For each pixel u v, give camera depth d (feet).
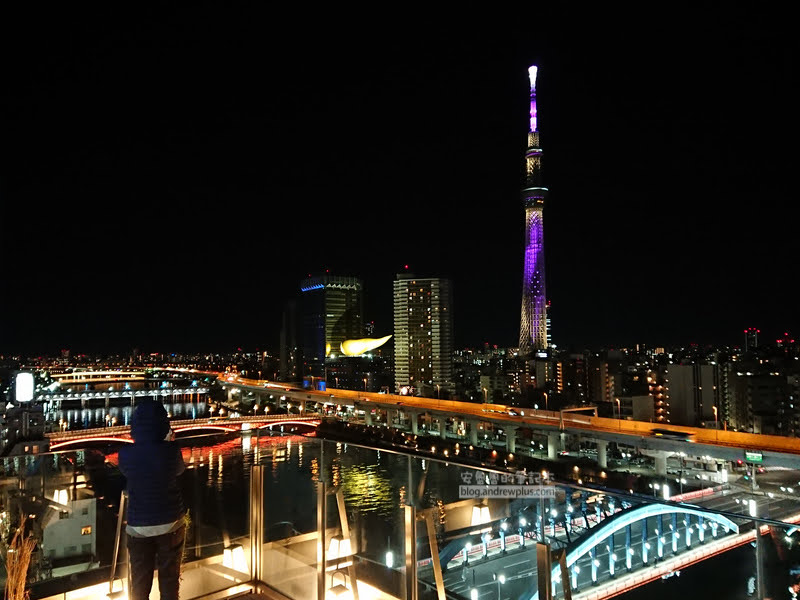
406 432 485.15
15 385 288.92
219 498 27.22
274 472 26.73
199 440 30.27
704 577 32.83
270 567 26.40
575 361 620.08
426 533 22.16
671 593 34.14
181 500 20.21
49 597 27.48
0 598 26.99
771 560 18.90
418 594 21.67
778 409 410.52
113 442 300.81
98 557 30.73
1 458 34.37
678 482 280.72
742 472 252.83
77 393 634.43
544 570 19.16
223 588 26.66
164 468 19.74
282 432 28.71
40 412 291.58
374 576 23.66
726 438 290.56
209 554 27.73
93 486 33.24
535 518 19.79
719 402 470.39
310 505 25.14
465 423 461.78
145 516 19.27
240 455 28.19
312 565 24.81
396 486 22.97
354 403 534.78
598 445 339.16
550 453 364.17
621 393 531.09
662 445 301.02
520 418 399.03
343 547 24.56
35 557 30.71
